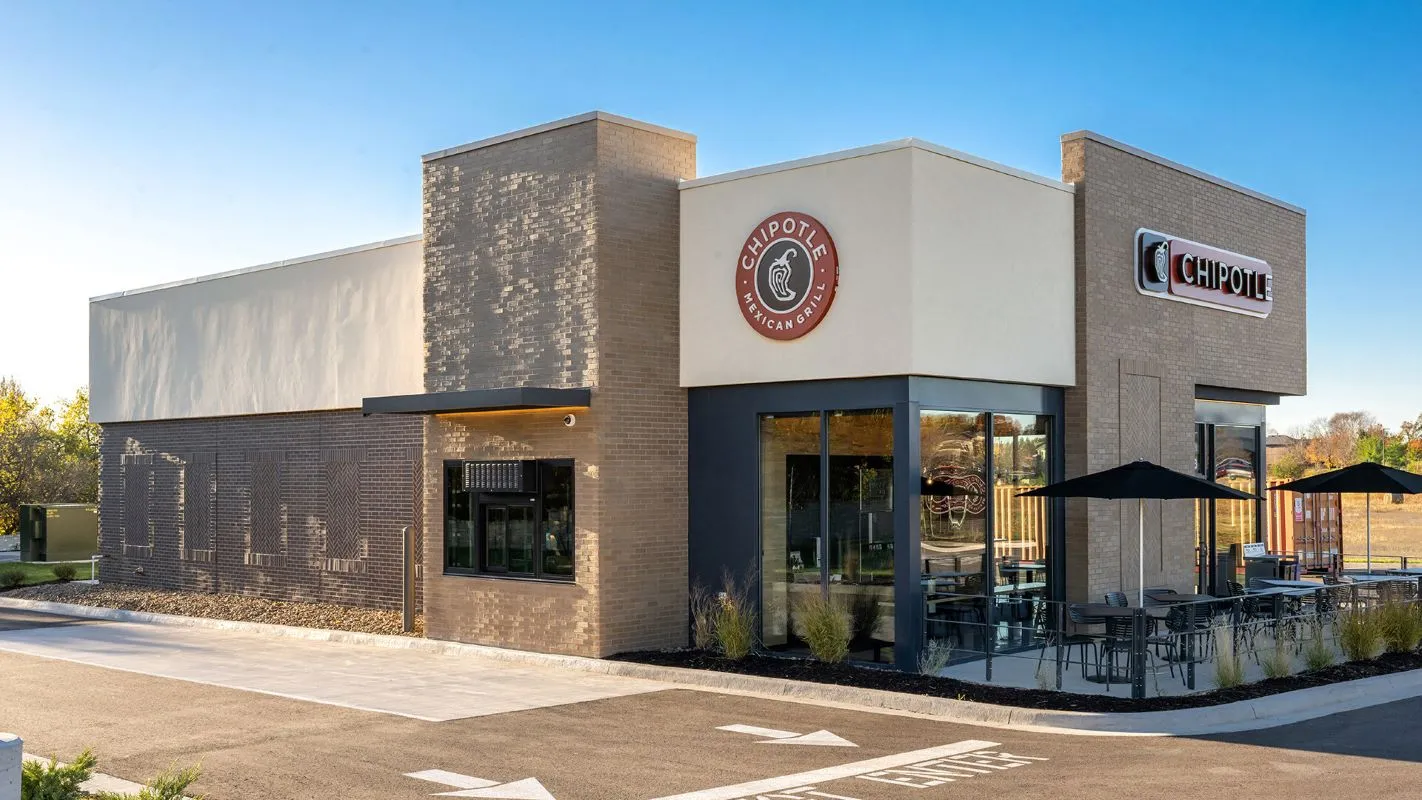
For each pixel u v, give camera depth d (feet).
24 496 158.81
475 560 61.00
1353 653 51.98
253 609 74.84
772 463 56.08
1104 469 59.93
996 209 54.85
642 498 56.80
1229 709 41.98
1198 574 70.64
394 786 33.94
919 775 34.45
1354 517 159.84
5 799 22.49
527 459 58.29
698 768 35.63
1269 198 74.38
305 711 44.96
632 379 56.59
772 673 49.90
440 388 62.69
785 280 53.93
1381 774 33.78
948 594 52.80
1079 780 33.58
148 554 87.61
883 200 51.01
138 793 30.76
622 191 56.70
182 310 84.02
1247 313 72.18
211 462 82.69
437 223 63.36
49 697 48.34
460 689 49.49
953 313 52.06
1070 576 59.72
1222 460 73.97
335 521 73.77
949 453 53.26
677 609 58.08
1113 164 61.62
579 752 37.88
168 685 51.03
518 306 59.06
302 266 75.36
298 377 75.36
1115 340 61.21
